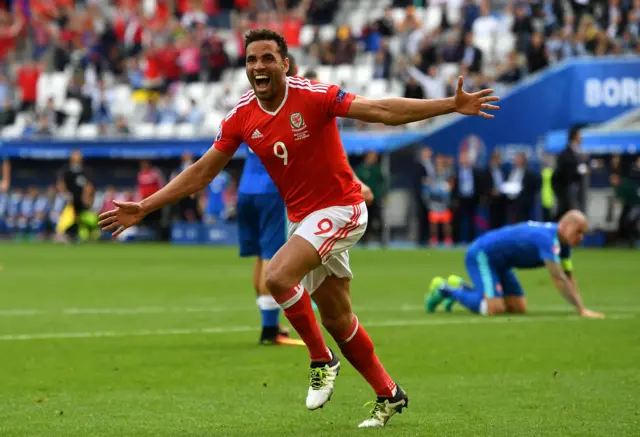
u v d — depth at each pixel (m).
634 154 97.38
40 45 136.62
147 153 108.31
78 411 23.59
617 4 107.69
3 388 26.59
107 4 140.88
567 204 88.38
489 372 28.92
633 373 28.66
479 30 112.44
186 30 127.56
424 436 20.67
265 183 34.34
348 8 126.44
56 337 36.31
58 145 111.12
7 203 118.69
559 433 20.89
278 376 28.42
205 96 118.88
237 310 45.50
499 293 43.28
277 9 127.88
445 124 97.88
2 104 129.00
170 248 99.12
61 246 102.31
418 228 98.31
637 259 77.88
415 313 44.19
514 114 97.31
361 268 70.25
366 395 25.64
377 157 101.69
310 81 21.19
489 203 95.88
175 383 27.34
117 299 50.34
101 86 121.69
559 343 34.59
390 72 111.62
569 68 96.94
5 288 56.19
